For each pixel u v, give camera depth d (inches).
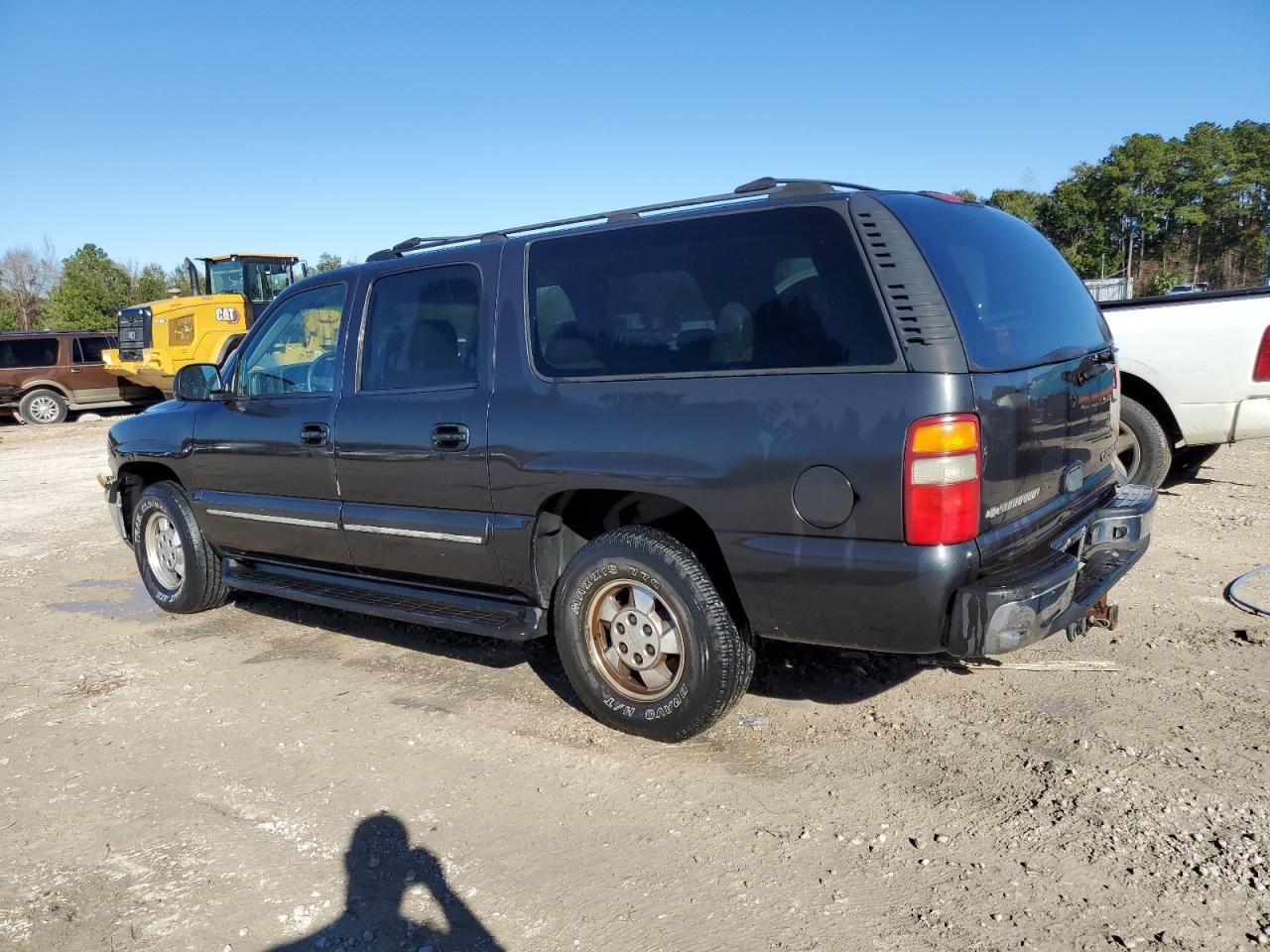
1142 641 175.6
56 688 187.6
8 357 792.9
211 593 227.3
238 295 744.3
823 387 122.5
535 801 132.8
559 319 150.4
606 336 144.4
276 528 197.5
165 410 227.5
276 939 106.1
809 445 122.6
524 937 104.1
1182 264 3870.6
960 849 115.0
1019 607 116.6
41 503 412.2
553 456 146.3
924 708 153.2
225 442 203.5
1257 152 3850.9
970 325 120.4
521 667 183.9
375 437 171.8
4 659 206.8
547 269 152.9
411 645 201.6
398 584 182.9
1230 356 248.8
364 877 117.2
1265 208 3826.3
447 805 133.1
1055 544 133.4
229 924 109.1
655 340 139.4
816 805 127.0
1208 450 295.0
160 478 240.5
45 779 148.0
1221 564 217.8
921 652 121.6
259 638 213.0
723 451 129.5
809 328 125.2
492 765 144.3
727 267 133.5
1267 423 249.4
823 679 166.2
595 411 142.9
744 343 130.5
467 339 162.4
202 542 223.5
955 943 98.7
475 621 165.5
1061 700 152.9
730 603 140.3
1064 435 137.3
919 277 119.4
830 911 105.1
